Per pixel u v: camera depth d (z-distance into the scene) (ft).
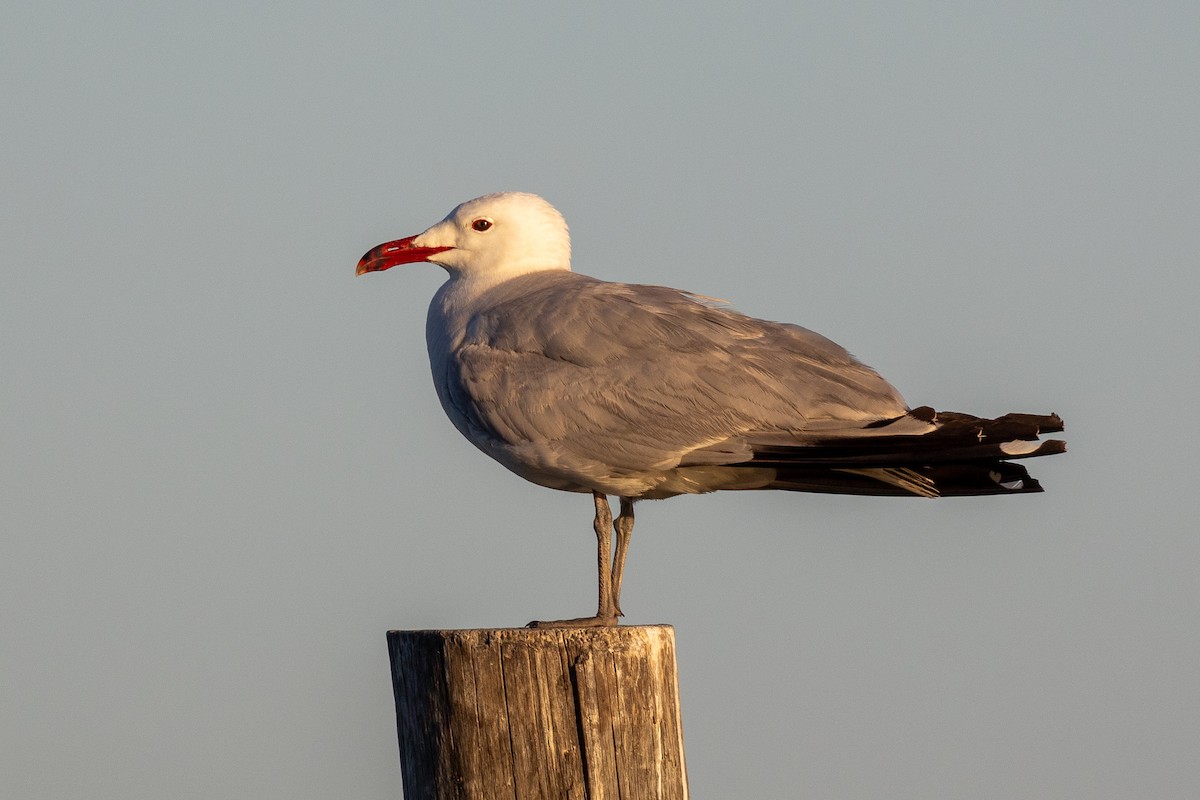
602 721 29.43
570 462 40.01
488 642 29.68
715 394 39.04
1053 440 36.32
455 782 29.89
